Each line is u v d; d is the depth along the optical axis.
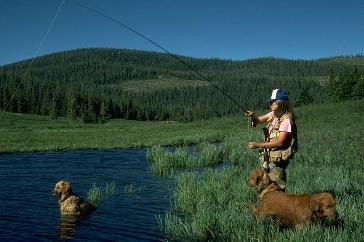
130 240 7.72
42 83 134.62
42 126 83.31
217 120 57.91
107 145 32.09
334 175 11.79
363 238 6.59
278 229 6.85
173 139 36.59
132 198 11.31
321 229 6.68
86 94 141.38
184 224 8.27
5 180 14.48
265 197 7.38
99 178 14.99
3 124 88.25
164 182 13.98
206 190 10.80
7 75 146.50
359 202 8.38
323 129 28.30
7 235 8.05
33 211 9.95
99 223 8.89
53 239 7.82
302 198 6.80
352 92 80.94
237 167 15.41
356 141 17.92
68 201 9.73
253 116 8.27
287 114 7.56
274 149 7.60
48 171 16.88
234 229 7.59
